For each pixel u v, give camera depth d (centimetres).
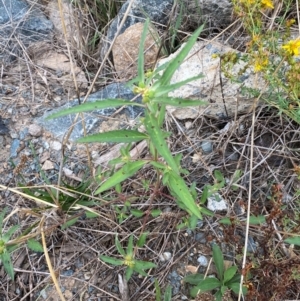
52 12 75
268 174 53
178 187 38
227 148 55
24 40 70
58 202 49
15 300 48
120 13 69
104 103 35
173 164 34
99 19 74
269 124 55
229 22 64
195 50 59
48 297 48
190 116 57
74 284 49
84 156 57
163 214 47
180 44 64
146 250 49
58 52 69
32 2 74
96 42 73
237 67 56
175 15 66
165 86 34
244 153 54
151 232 50
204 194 45
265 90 52
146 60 65
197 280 47
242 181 52
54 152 57
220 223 46
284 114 54
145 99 34
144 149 55
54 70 66
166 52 64
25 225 51
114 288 48
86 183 51
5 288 49
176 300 47
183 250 49
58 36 71
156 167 41
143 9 67
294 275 42
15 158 57
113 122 59
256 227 47
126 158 42
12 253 50
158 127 34
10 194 54
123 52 65
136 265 43
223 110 56
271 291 44
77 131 58
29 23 71
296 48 44
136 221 51
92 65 69
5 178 56
